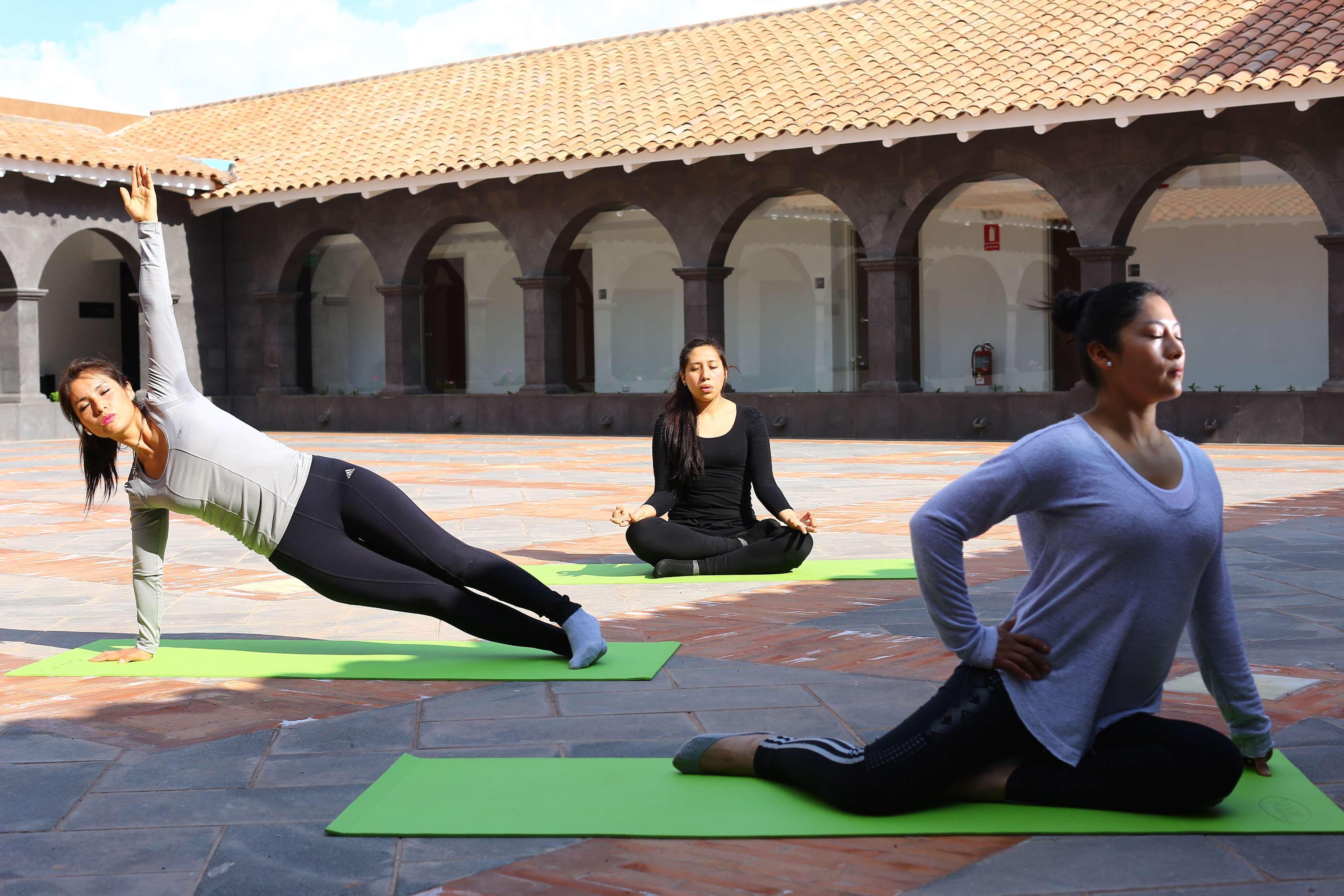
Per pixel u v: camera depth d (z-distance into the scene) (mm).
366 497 4746
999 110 17688
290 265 25859
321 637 5578
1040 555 3076
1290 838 2945
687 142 19984
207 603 6566
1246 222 21875
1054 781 3094
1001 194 23250
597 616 5934
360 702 4395
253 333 26375
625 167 21250
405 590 4742
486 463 15945
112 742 3955
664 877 2787
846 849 2930
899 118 18438
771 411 21141
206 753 3816
